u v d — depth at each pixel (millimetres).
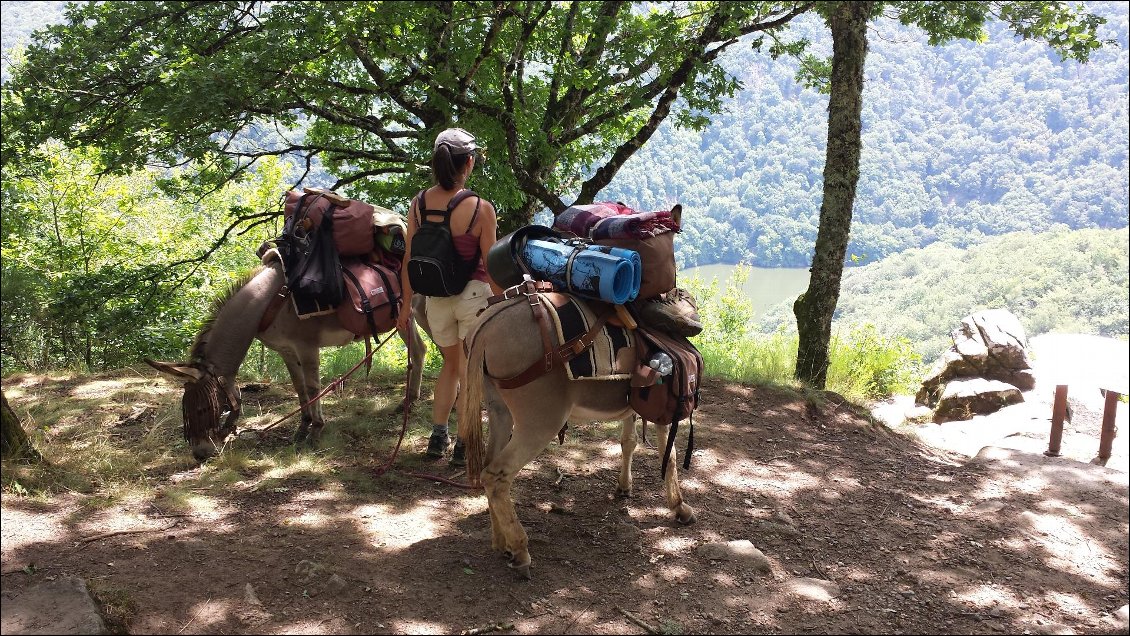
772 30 12734
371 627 3607
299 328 5715
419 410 7008
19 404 6875
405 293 5223
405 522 4773
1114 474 6652
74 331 12289
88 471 5227
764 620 3967
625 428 5258
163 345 12516
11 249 17781
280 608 3705
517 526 4090
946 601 4332
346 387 7754
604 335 4172
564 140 13852
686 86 12227
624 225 4355
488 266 4465
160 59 11141
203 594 3760
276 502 4961
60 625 3273
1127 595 4555
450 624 3691
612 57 11797
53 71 11047
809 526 5199
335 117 13555
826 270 9156
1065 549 5113
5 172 14477
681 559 4508
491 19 11922
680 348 4473
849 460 6684
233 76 10352
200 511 4746
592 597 4031
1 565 3863
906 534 5191
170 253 19844
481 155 4918
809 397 8234
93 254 18844
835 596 4277
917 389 11586
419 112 13305
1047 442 8359
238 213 13711
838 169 9023
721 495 5578
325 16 10062
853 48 8898
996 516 5598
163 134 11203
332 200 5852
